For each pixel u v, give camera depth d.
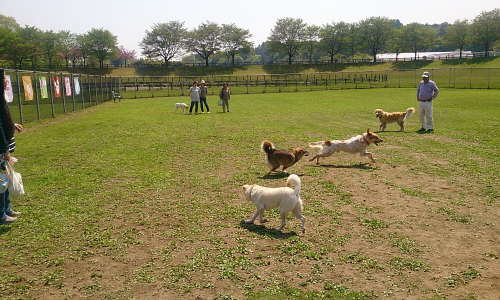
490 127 14.21
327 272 4.23
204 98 21.41
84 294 3.88
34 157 10.19
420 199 6.67
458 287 3.90
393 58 93.50
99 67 82.50
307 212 6.09
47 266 4.48
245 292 3.85
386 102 26.56
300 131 14.19
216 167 9.16
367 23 91.81
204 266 4.40
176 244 5.00
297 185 5.28
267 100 31.50
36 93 17.77
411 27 90.00
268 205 5.41
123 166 9.23
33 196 6.97
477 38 80.19
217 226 5.59
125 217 5.99
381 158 9.87
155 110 23.80
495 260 4.47
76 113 21.88
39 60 79.25
